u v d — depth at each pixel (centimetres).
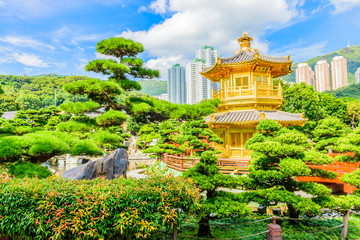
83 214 608
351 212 1430
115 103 1358
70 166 3647
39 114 4344
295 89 5009
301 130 3300
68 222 618
